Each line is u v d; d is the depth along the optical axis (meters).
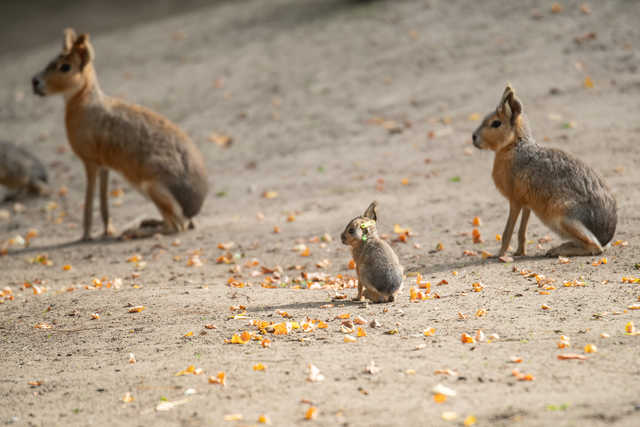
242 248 13.48
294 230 14.41
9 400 6.27
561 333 6.84
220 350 7.12
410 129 20.19
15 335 8.57
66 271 12.94
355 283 9.95
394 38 26.45
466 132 19.30
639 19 23.75
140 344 7.64
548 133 17.91
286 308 8.65
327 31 28.59
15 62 33.91
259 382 6.09
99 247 14.70
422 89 22.47
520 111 10.47
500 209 13.98
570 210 10.02
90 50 14.76
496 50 23.84
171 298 9.56
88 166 15.28
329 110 22.52
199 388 6.07
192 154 15.25
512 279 9.34
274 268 11.59
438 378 5.88
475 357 6.32
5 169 18.91
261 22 31.73
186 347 7.35
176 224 15.06
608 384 5.50
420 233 13.09
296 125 22.00
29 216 18.22
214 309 8.84
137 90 26.67
